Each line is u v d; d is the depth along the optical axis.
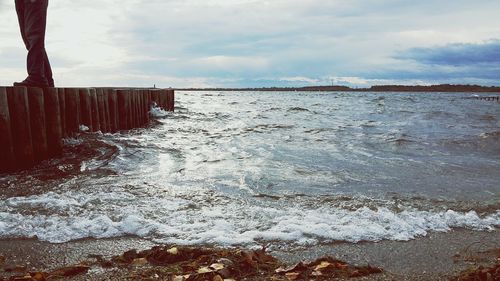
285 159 8.40
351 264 3.25
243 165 7.67
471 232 4.07
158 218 4.29
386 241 3.77
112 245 3.58
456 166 7.86
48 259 3.29
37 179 6.17
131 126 12.21
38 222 4.10
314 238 3.78
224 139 11.59
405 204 5.04
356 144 10.87
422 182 6.39
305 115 23.97
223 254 3.17
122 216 4.34
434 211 4.75
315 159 8.47
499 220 4.45
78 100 8.70
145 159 7.98
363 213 4.51
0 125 6.44
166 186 5.81
